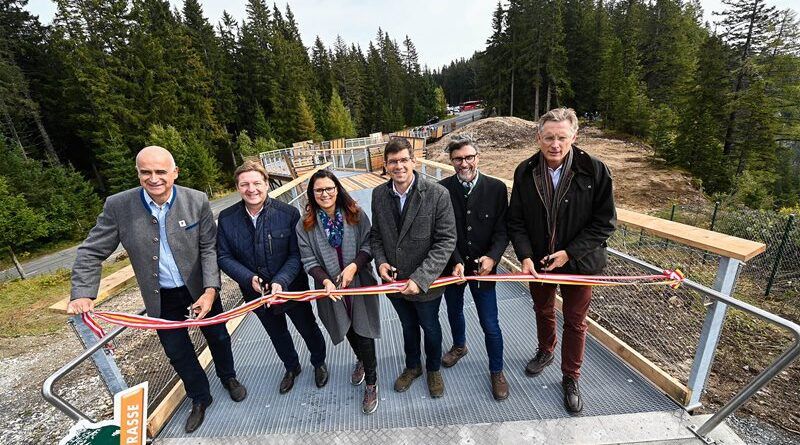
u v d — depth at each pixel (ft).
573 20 123.24
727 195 40.52
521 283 12.05
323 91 166.20
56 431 10.87
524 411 6.61
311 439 6.33
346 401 7.29
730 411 5.30
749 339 11.61
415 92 198.59
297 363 8.15
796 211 29.07
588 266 6.07
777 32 63.00
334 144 86.79
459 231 6.88
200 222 6.72
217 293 6.97
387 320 10.56
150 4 104.37
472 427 6.28
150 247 6.24
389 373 8.05
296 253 7.07
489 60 124.88
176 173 6.41
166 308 6.71
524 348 8.57
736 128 63.93
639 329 11.16
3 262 60.90
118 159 85.30
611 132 91.20
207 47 115.85
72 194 73.26
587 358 7.91
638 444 5.82
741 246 5.02
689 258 12.49
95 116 88.53
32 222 55.57
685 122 59.82
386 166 6.11
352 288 6.46
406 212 6.26
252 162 6.66
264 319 7.19
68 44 83.76
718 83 65.26
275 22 160.04
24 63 92.53
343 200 6.63
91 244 5.99
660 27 120.88
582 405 6.49
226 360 7.47
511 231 6.72
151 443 6.56
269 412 7.16
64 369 5.28
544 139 5.75
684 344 10.42
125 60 91.56
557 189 6.05
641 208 39.93
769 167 62.08
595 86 117.39
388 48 201.77
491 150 74.79
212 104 114.01
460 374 7.79
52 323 23.29
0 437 10.96
